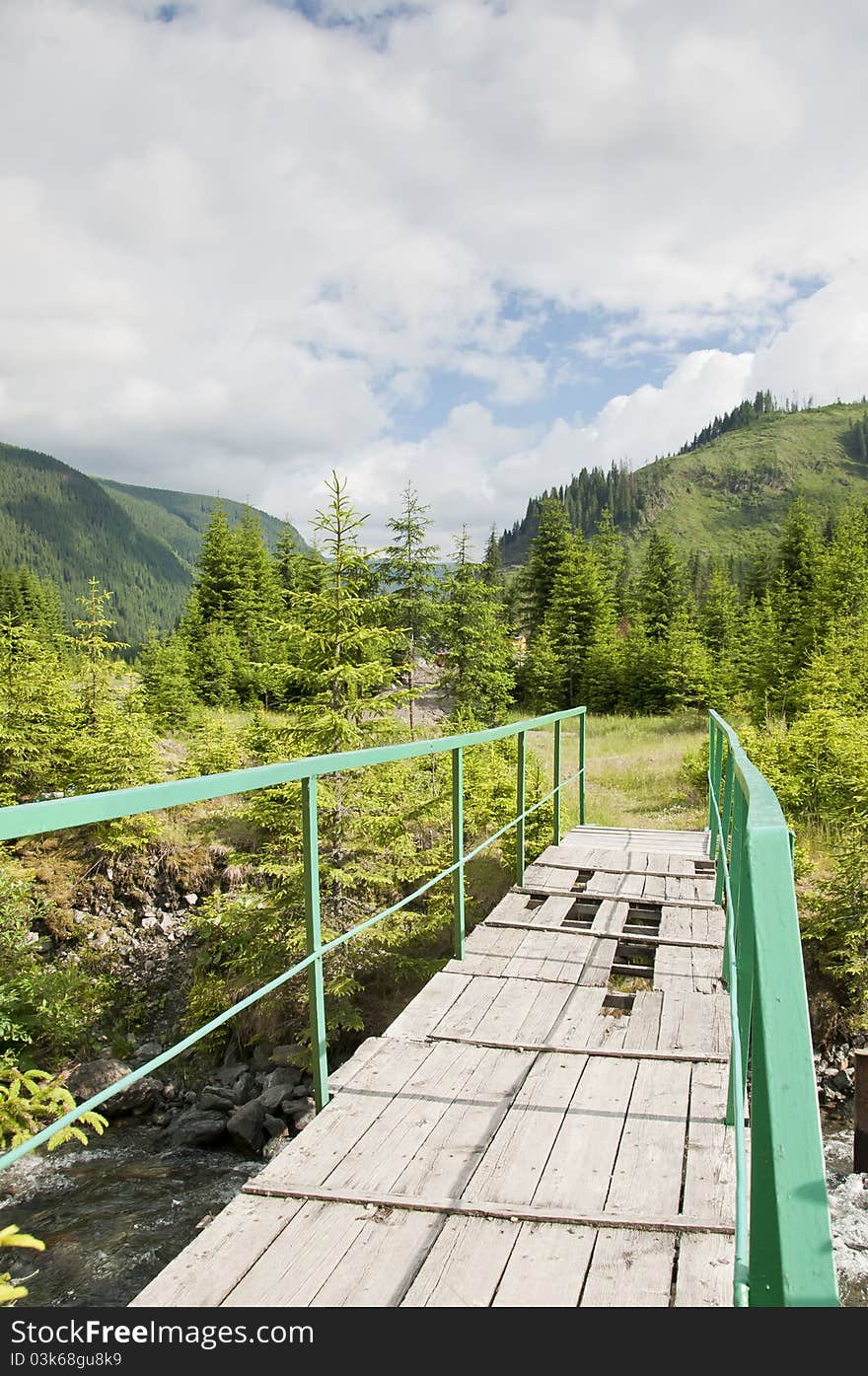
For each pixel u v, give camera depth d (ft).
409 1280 7.25
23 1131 11.00
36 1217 24.72
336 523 33.55
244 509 133.90
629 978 19.04
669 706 92.84
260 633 104.58
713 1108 10.53
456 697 82.99
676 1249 7.69
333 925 30.50
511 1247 7.73
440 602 82.69
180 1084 32.48
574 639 109.91
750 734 44.09
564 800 45.19
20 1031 32.22
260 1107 29.35
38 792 46.14
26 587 170.09
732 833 15.76
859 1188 22.58
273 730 34.06
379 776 32.01
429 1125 10.09
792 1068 2.82
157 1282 7.23
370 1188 8.69
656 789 50.85
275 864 31.58
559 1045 12.46
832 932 28.99
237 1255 7.61
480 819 35.42
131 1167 27.50
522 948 17.13
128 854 42.52
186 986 37.45
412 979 32.58
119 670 49.52
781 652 81.92
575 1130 9.96
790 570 119.96
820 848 34.40
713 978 15.60
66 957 38.52
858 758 34.09
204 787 7.54
